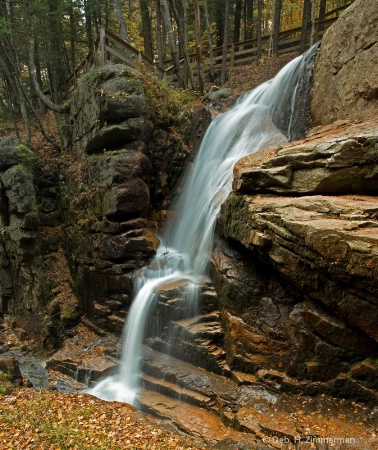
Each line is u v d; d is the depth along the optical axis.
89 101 11.84
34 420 6.18
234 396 6.73
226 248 8.82
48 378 9.12
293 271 6.38
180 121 13.34
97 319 10.99
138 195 10.69
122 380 8.43
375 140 6.42
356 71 9.55
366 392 5.95
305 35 17.50
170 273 10.23
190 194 12.42
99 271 10.95
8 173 12.07
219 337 7.96
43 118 19.70
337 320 6.29
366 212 5.73
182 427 6.35
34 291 12.18
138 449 5.48
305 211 6.41
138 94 11.15
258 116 13.40
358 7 9.92
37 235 12.39
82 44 28.08
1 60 16.55
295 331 6.82
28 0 15.92
